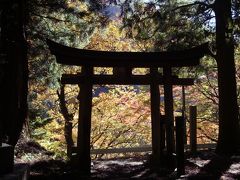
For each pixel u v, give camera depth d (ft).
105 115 63.98
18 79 34.60
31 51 43.60
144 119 62.49
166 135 33.83
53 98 62.80
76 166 32.71
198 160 37.81
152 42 52.39
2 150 18.22
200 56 34.68
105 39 63.16
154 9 48.08
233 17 42.04
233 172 31.58
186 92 64.34
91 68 32.83
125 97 63.62
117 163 38.60
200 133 68.23
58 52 31.09
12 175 18.07
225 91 42.88
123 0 48.08
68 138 40.04
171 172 31.63
